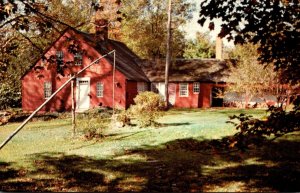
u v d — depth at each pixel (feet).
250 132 20.93
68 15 137.80
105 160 46.62
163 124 76.95
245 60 95.81
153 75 145.07
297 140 51.16
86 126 64.03
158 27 172.14
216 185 34.27
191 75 139.74
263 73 86.38
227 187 33.45
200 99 137.90
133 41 173.06
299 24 19.97
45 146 57.11
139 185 34.94
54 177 38.78
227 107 131.85
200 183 35.09
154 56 185.06
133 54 160.66
